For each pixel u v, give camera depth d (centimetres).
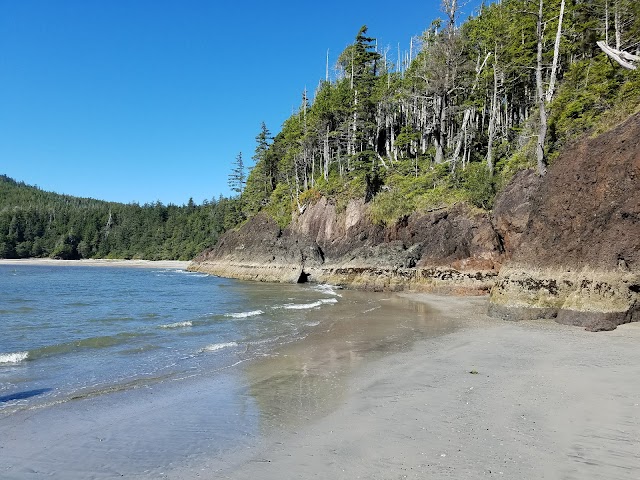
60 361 1309
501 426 716
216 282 5094
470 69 4241
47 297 3491
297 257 4859
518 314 1814
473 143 4291
